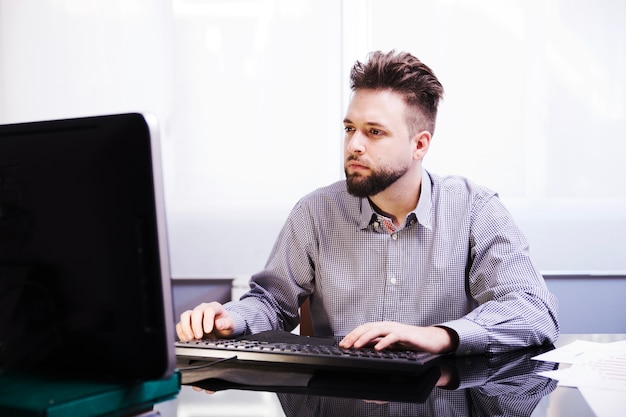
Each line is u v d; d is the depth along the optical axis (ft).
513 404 3.17
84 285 2.73
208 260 10.74
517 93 10.22
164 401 2.93
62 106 11.03
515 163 10.24
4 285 2.87
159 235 2.60
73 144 2.72
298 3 10.56
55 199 2.76
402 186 5.37
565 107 10.17
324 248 5.71
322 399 3.25
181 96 10.78
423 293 5.52
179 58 10.77
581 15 10.12
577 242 10.19
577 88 10.16
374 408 3.10
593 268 10.18
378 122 5.13
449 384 3.59
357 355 3.75
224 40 10.70
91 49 10.93
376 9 10.39
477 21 10.24
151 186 2.58
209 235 10.71
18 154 2.83
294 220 5.84
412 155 5.32
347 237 5.65
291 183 10.68
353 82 5.33
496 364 4.13
